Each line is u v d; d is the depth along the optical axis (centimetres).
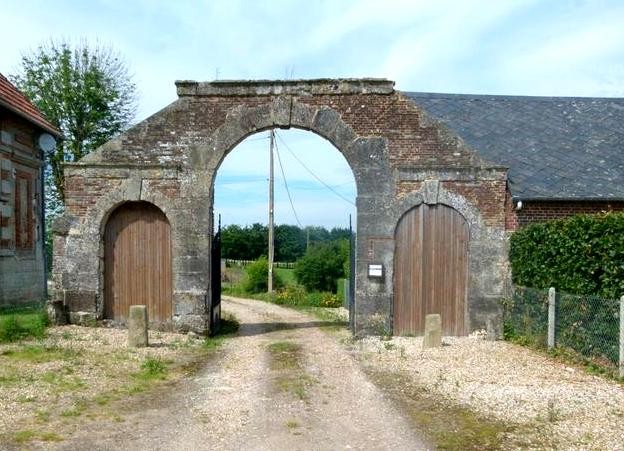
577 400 761
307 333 1443
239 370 970
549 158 1457
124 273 1319
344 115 1291
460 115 1666
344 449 594
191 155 1295
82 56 2967
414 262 1285
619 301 881
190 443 608
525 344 1169
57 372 889
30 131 1831
